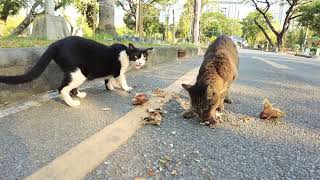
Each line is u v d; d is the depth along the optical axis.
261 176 0.45
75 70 0.74
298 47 8.06
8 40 1.04
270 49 8.89
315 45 7.18
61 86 0.74
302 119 0.74
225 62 0.71
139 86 1.03
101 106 0.75
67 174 0.42
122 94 0.89
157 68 1.58
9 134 0.54
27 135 0.54
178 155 0.50
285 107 0.86
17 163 0.44
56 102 0.75
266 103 0.74
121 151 0.50
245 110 0.80
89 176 0.42
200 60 2.43
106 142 0.53
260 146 0.56
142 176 0.43
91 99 0.81
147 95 0.89
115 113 0.69
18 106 0.70
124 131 0.59
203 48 3.87
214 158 0.49
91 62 0.79
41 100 0.76
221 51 0.75
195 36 4.47
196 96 0.66
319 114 0.80
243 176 0.44
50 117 0.64
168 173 0.44
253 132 0.63
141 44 1.81
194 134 0.60
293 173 0.46
